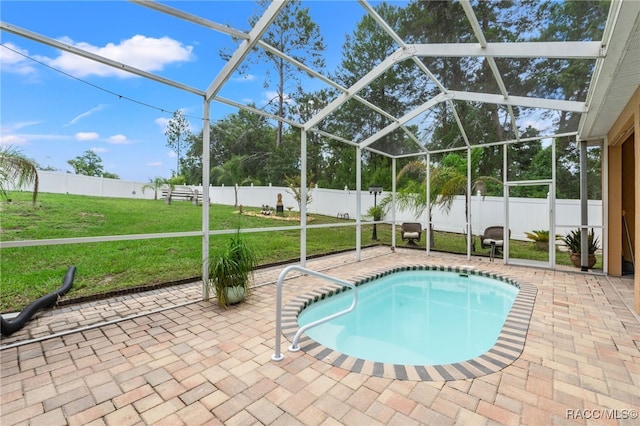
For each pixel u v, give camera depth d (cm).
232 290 418
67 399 220
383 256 849
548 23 337
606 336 330
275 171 880
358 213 773
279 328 279
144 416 203
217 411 208
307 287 526
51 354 287
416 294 606
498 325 462
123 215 834
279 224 1007
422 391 231
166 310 405
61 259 582
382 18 396
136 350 296
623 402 219
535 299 464
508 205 762
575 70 409
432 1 346
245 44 384
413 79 523
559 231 754
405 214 1174
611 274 630
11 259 551
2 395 224
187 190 909
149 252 675
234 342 314
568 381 245
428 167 877
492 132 717
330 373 255
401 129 710
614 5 258
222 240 824
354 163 1216
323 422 197
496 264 743
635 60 322
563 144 734
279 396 224
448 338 416
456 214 1062
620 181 622
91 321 366
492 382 243
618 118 521
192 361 275
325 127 661
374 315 499
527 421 198
